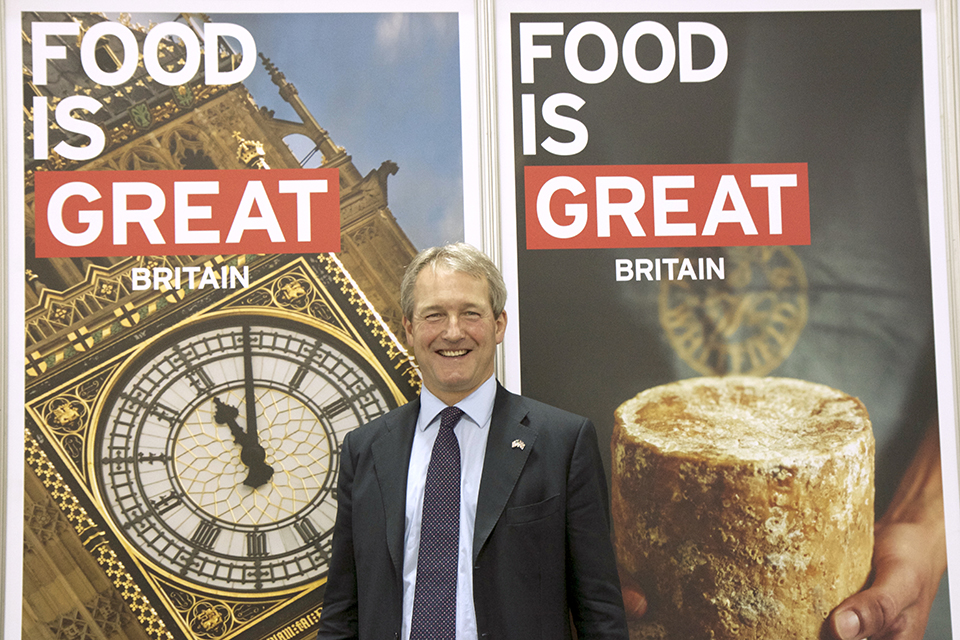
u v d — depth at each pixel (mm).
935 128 1806
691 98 1809
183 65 1783
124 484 1719
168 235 1760
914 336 1779
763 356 1776
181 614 1705
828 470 1743
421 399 1492
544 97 1804
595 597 1320
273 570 1727
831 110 1808
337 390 1766
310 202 1779
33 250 1736
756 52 1814
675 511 1740
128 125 1770
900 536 1738
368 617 1332
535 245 1777
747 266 1794
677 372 1768
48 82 1763
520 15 1809
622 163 1801
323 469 1754
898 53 1813
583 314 1770
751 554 1727
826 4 1812
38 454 1709
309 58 1798
